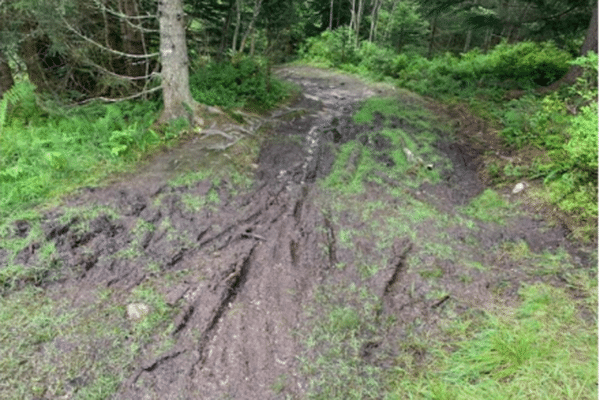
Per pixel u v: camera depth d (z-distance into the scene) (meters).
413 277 4.04
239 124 7.64
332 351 3.25
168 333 3.38
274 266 4.21
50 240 4.21
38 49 7.08
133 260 4.18
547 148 6.14
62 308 3.56
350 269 4.21
